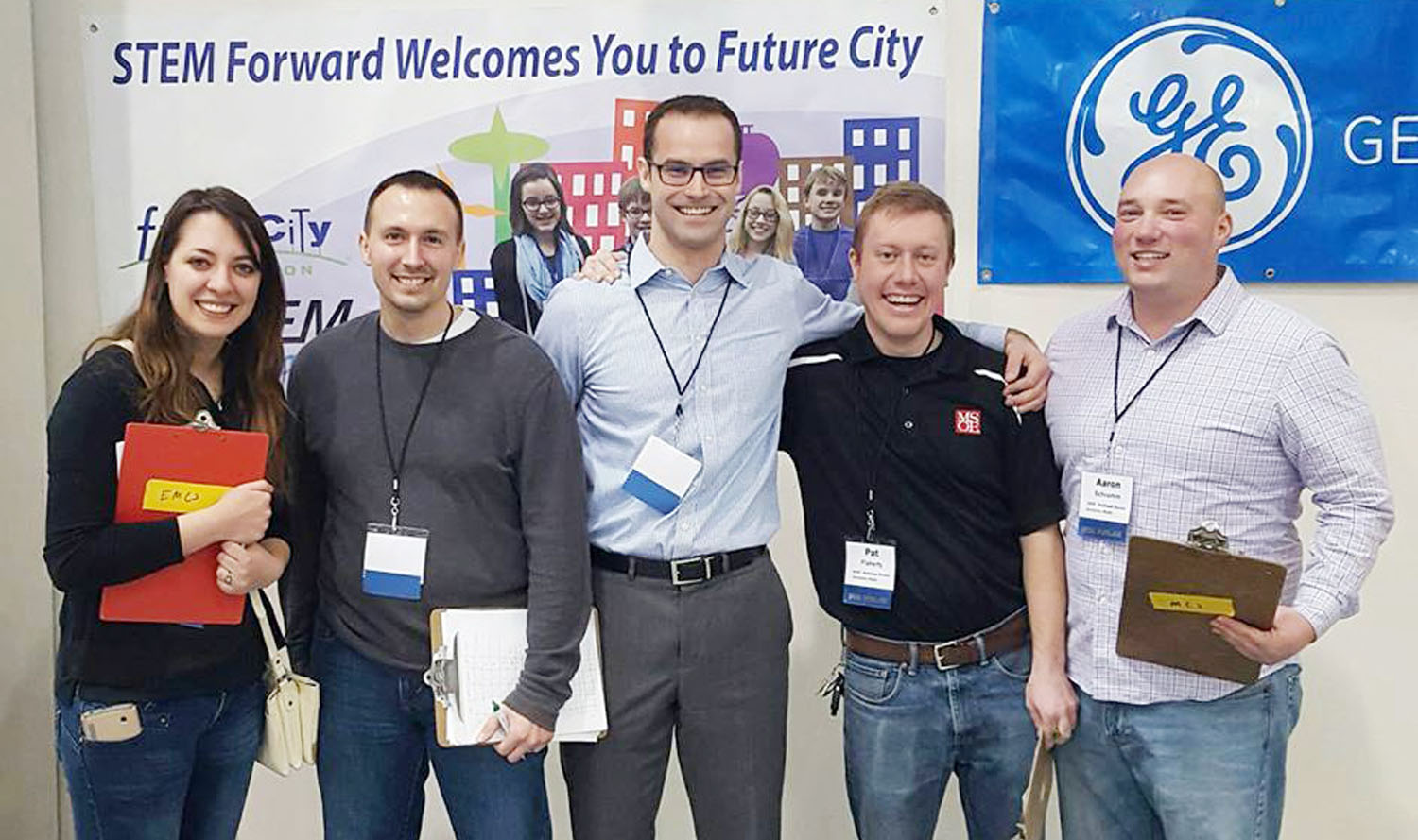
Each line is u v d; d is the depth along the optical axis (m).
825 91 2.60
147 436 1.75
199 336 1.84
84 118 2.73
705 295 2.04
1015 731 2.00
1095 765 1.94
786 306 2.10
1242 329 1.84
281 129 2.71
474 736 1.85
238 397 1.90
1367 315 2.54
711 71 2.62
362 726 1.95
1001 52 2.58
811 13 2.59
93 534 1.73
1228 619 1.75
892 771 2.01
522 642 1.91
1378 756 2.60
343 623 1.95
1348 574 1.76
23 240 2.67
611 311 2.03
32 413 2.71
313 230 2.71
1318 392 1.78
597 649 1.99
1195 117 2.54
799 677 2.72
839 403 2.04
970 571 1.98
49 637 2.76
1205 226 1.82
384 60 2.68
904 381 2.01
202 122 2.71
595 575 2.03
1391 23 2.48
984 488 1.99
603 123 2.65
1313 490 1.81
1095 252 2.58
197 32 2.70
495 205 2.68
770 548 2.71
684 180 1.95
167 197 2.73
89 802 1.81
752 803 2.01
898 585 1.99
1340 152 2.51
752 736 2.01
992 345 2.08
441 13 2.66
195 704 1.84
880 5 2.58
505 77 2.66
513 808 1.95
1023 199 2.60
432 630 1.88
